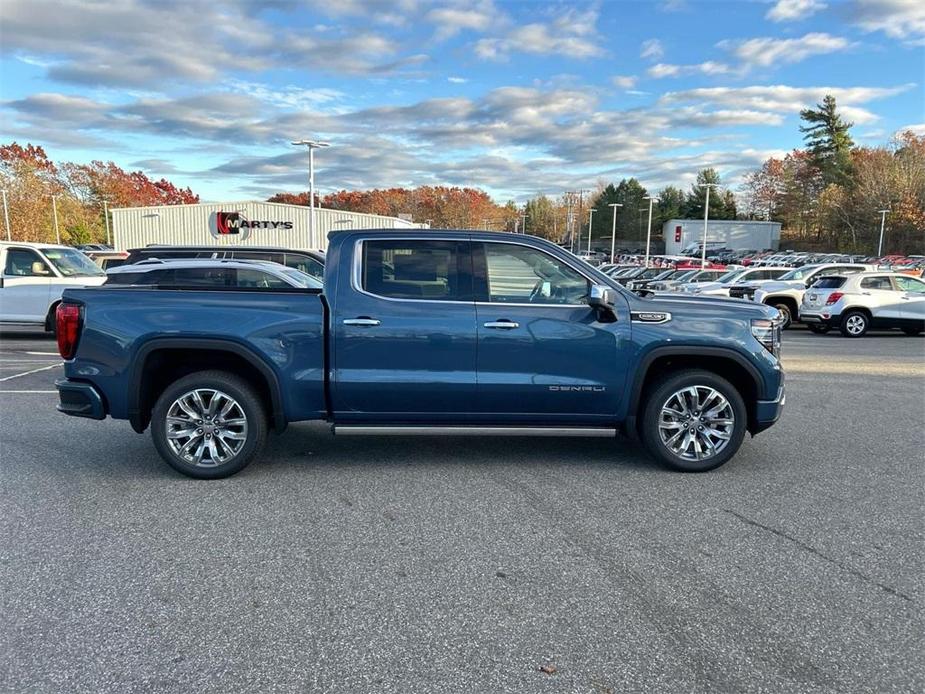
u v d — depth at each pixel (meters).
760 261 55.03
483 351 4.88
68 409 4.87
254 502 4.46
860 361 11.68
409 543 3.83
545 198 119.75
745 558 3.64
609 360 4.93
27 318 12.20
